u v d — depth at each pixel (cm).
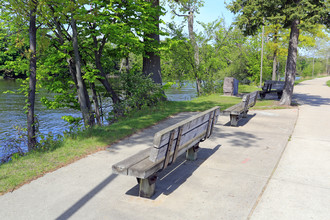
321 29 2648
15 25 1178
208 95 2062
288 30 2806
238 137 749
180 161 554
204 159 566
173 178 467
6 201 386
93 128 805
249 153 608
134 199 392
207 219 340
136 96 1247
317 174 490
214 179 463
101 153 599
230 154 600
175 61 2288
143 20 1305
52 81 1477
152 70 1477
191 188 428
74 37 1148
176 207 369
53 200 389
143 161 389
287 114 1123
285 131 822
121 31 1176
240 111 877
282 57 3494
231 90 1927
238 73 3578
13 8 948
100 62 1396
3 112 2230
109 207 370
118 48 1491
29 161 538
